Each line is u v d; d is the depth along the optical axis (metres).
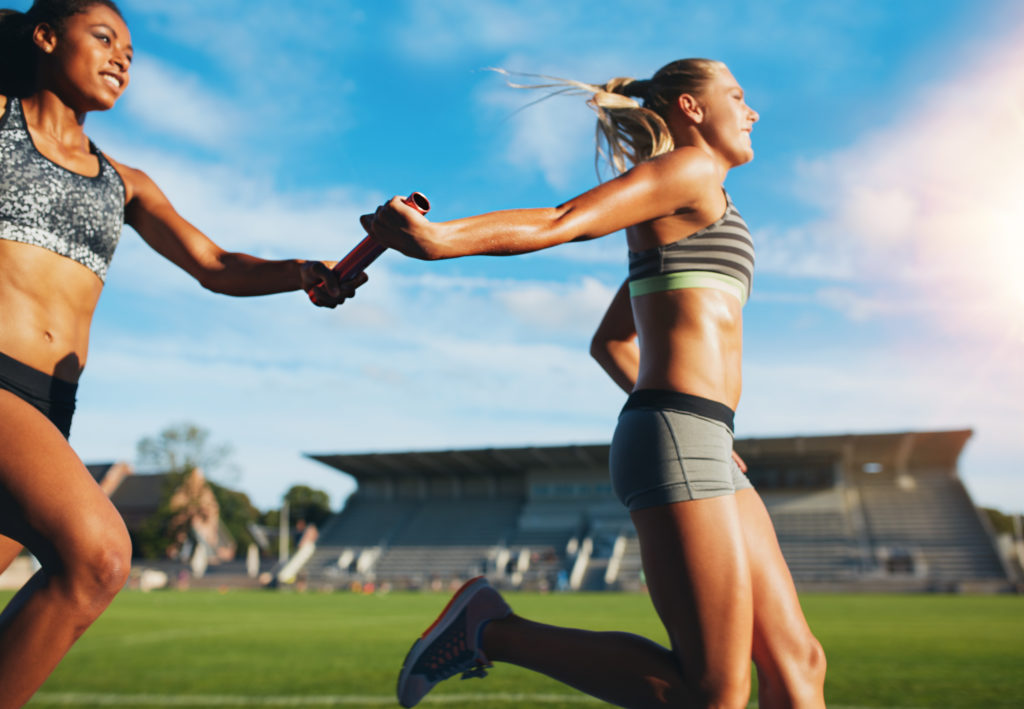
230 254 2.59
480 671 2.42
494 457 52.41
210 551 71.06
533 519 53.81
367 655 8.59
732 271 2.31
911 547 43.94
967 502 46.84
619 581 44.62
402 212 1.78
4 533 1.83
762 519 2.48
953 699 5.21
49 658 1.76
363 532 57.47
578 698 5.07
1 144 2.05
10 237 2.04
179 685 5.92
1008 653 8.49
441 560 51.72
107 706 4.85
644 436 2.18
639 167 2.16
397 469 58.19
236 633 12.41
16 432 1.80
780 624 2.38
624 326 2.81
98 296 2.30
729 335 2.30
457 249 1.84
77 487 1.78
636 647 2.18
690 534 2.10
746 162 2.55
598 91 2.49
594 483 53.78
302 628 13.88
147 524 65.69
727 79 2.51
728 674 2.05
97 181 2.25
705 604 2.07
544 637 2.32
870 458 49.09
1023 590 37.44
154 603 27.11
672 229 2.30
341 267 2.29
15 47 2.17
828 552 44.47
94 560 1.74
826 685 5.93
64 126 2.22
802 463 49.56
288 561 55.59
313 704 4.91
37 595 1.76
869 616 17.11
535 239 1.92
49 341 2.10
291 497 90.81
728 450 2.23
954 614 17.97
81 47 2.13
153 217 2.57
